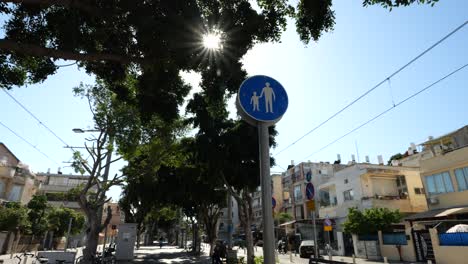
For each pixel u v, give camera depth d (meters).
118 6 7.03
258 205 71.00
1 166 33.56
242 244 54.19
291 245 42.31
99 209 19.95
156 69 8.24
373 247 26.73
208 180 20.31
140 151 20.45
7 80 8.30
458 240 18.98
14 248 32.75
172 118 9.83
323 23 7.80
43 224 37.81
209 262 24.44
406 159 41.06
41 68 8.42
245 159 17.20
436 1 6.19
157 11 7.26
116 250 25.58
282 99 4.13
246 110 3.90
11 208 31.39
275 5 8.55
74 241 51.34
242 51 8.31
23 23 7.84
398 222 26.28
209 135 17.19
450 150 23.78
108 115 18.16
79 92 17.94
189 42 7.40
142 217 39.56
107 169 19.86
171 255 34.12
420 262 22.34
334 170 53.31
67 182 66.62
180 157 21.41
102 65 9.06
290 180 57.97
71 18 7.51
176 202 28.62
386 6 6.59
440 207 23.98
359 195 34.38
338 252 32.66
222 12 7.85
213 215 28.14
